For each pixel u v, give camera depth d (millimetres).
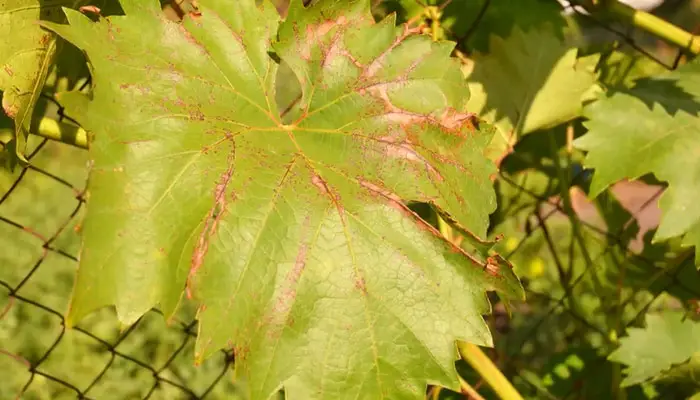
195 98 300
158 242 272
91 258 262
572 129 507
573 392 527
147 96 289
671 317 467
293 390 290
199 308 279
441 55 335
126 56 291
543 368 539
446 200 319
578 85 442
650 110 407
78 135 343
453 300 303
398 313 299
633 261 535
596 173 402
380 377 296
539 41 438
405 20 434
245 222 288
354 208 303
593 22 459
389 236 303
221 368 853
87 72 372
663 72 448
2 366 846
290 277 291
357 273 298
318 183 304
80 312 258
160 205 276
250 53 318
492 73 436
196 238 280
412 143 323
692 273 524
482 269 304
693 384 474
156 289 270
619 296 521
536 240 726
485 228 329
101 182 269
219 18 314
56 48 333
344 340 295
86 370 855
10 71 314
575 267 746
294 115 322
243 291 284
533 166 530
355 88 327
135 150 279
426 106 331
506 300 344
